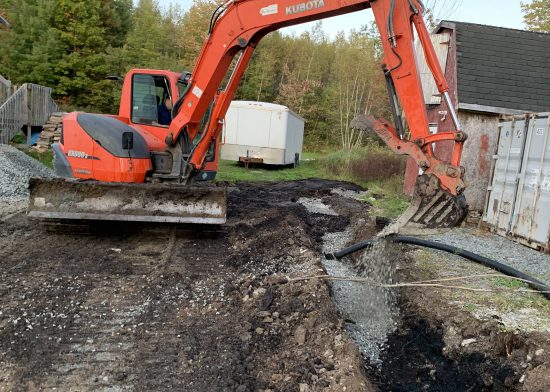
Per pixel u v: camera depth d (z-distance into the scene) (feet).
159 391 12.10
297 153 83.76
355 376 12.91
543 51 41.60
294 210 37.42
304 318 15.97
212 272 20.43
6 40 87.61
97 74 94.58
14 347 13.57
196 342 14.55
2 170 36.73
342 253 25.85
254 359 13.84
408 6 17.93
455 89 37.60
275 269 20.97
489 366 14.75
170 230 25.27
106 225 24.90
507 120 30.78
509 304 17.30
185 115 24.64
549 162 25.94
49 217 22.12
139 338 14.62
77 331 14.78
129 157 23.81
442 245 23.04
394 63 18.20
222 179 56.13
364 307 20.13
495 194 31.45
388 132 18.37
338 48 165.89
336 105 137.39
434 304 18.06
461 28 41.57
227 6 22.82
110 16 104.22
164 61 105.40
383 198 44.83
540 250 26.14
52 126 51.72
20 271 19.06
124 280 18.90
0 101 55.67
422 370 15.88
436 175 17.57
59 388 11.98
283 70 146.30
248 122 69.92
